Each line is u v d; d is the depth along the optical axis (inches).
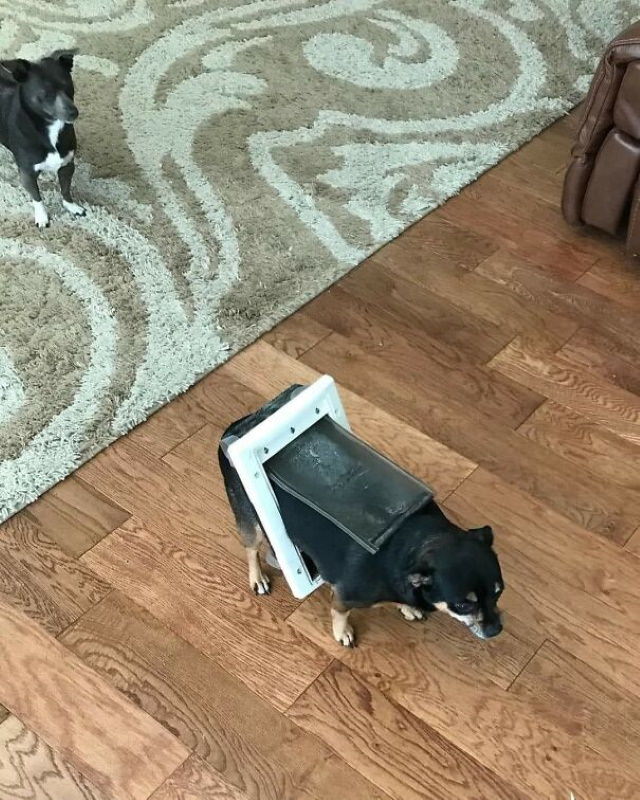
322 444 50.6
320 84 101.0
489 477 65.7
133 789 51.1
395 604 56.4
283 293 79.0
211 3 112.7
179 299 78.7
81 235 84.6
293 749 52.5
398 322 77.1
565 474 65.8
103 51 105.0
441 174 90.4
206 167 91.4
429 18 110.3
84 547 62.3
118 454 67.8
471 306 78.4
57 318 77.0
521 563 60.5
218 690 55.2
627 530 62.3
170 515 64.1
